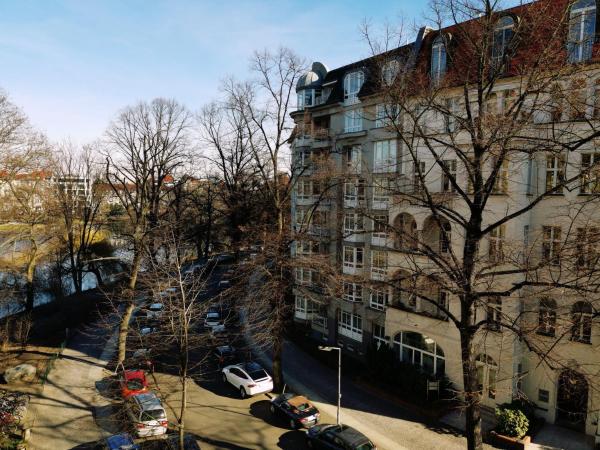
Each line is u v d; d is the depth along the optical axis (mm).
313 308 33344
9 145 28250
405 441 19438
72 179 41969
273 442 19453
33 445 18656
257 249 28078
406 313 24469
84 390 24016
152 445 17250
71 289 50438
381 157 27188
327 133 30875
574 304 17453
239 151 42000
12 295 37281
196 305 23234
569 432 19500
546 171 20125
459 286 14117
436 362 24047
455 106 20859
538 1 14828
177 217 44719
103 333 33125
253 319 24594
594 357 18516
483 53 13891
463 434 19984
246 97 44406
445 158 22281
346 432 18062
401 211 24203
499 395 20875
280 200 25969
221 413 22141
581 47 17062
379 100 26312
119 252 53219
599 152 18109
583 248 13430
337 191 29609
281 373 24797
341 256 30609
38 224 37062
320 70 35469
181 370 17000
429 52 23719
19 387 23984
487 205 20656
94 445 18578
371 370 25750
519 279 19359
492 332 20516
